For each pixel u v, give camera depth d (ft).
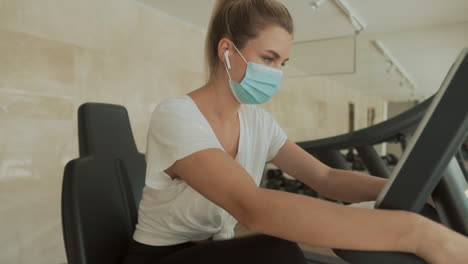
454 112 1.26
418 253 1.35
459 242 1.31
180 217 2.47
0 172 7.18
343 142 3.52
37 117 7.77
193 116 2.21
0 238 7.22
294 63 14.08
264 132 2.85
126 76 9.93
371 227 1.42
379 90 24.00
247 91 2.51
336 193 2.65
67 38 8.35
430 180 1.33
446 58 16.69
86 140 3.67
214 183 1.88
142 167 4.10
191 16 11.66
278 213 1.62
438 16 11.75
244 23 2.44
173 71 11.66
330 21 12.25
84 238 2.12
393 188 1.44
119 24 9.71
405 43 14.90
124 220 2.71
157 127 2.23
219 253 2.02
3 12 7.15
